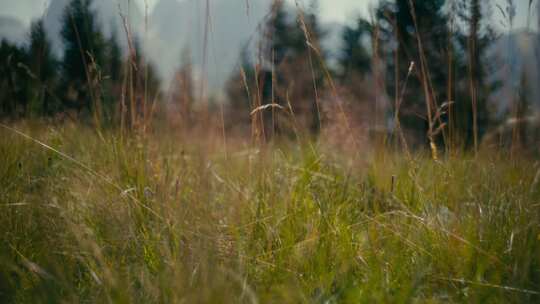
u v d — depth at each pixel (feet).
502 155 9.13
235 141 12.06
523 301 5.86
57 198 8.57
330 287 6.44
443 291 6.40
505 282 6.58
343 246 7.26
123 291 5.65
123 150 9.85
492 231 7.27
